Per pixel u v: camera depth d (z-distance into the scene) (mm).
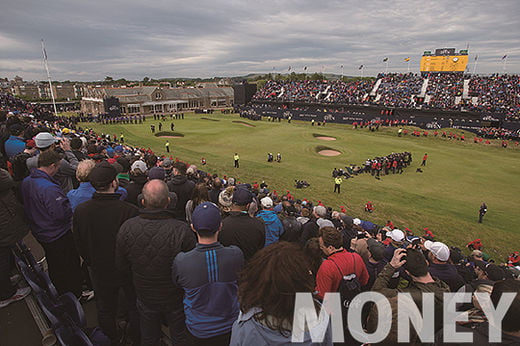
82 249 3791
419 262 3422
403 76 91188
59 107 115438
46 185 4062
